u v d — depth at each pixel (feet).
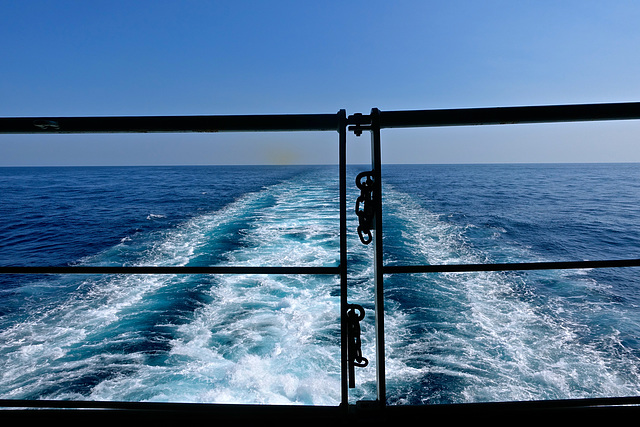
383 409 3.27
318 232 59.72
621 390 23.24
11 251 55.26
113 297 36.76
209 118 3.00
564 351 27.20
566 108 2.95
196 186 149.28
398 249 51.57
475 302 35.29
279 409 3.37
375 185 2.98
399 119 2.95
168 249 53.52
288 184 146.51
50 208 92.43
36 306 34.94
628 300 36.14
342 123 2.96
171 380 23.97
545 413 3.37
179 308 34.04
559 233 67.15
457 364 25.50
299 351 26.91
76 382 23.80
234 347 27.55
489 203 99.55
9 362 25.93
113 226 70.54
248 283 39.96
